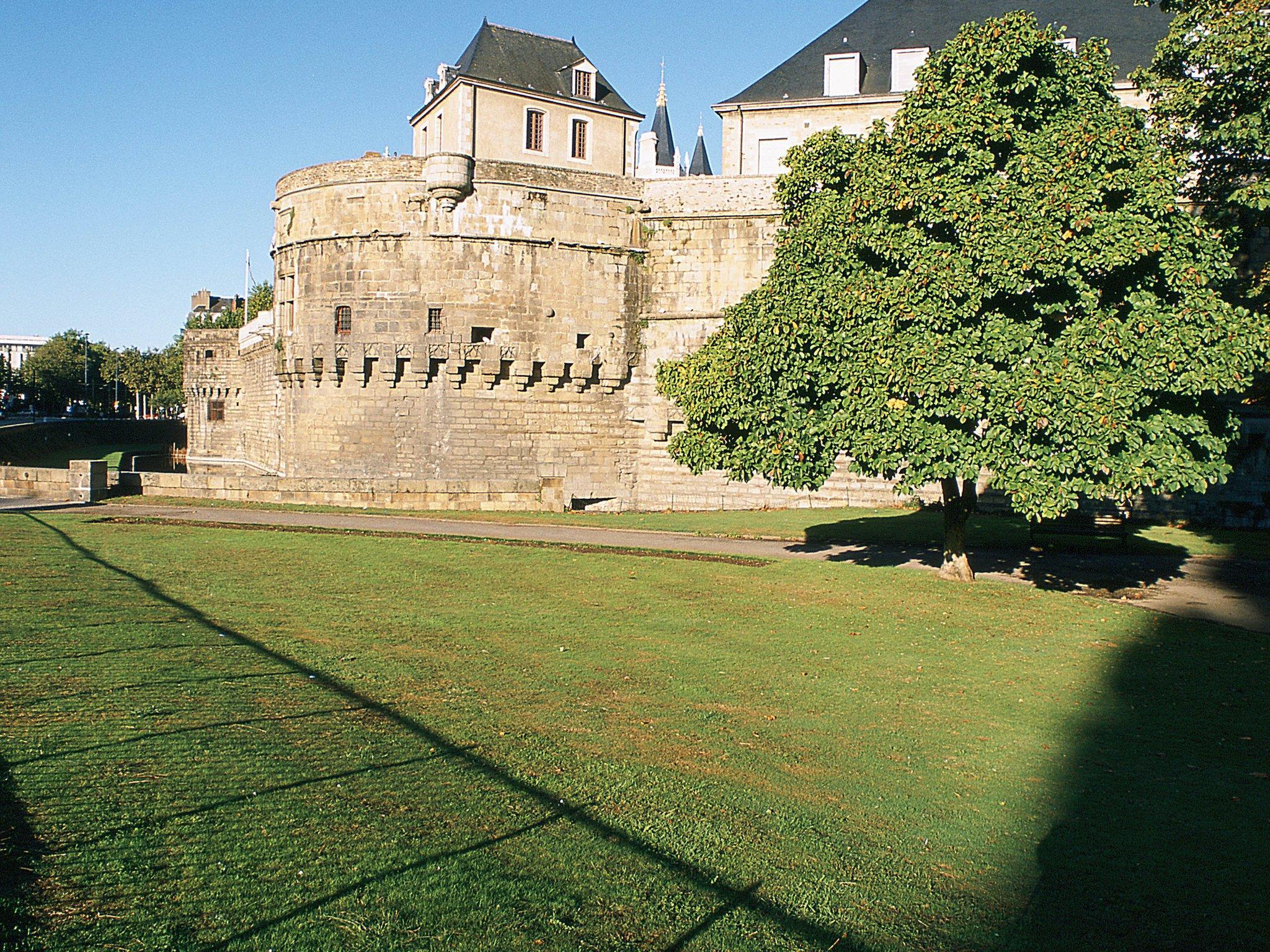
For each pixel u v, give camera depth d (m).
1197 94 23.80
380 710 10.98
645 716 11.70
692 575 20.12
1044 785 10.50
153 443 95.31
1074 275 17.45
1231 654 15.74
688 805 9.20
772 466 19.98
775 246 37.09
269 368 54.34
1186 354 17.41
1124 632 17.05
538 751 10.22
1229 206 24.73
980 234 17.55
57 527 22.36
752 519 30.98
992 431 17.61
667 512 33.78
